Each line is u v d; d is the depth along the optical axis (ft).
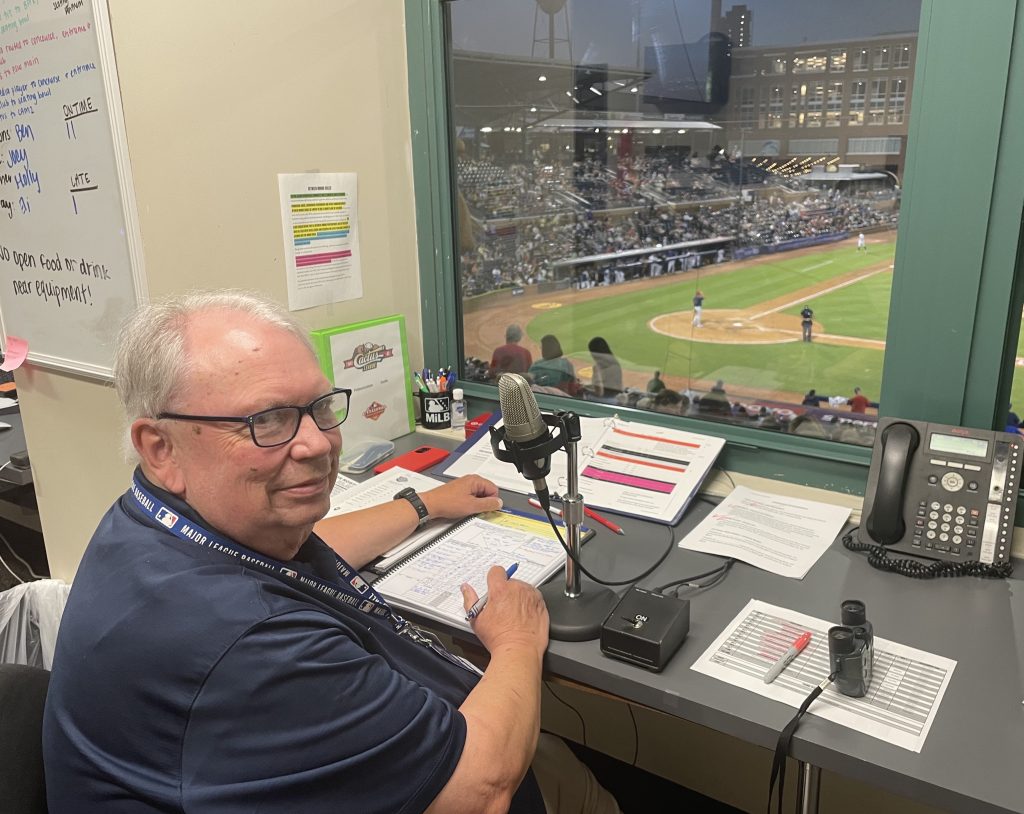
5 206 5.78
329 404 3.20
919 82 4.39
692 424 5.74
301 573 3.15
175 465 2.95
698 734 6.01
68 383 5.81
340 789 2.65
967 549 4.26
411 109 6.40
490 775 2.95
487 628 3.69
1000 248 4.36
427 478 5.59
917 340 4.74
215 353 2.85
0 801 2.79
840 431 5.23
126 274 4.91
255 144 5.34
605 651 3.59
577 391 6.36
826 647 3.61
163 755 2.59
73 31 4.64
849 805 5.44
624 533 4.78
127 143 4.64
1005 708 3.19
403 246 6.61
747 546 4.53
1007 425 4.72
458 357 6.89
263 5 5.22
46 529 6.59
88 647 2.70
